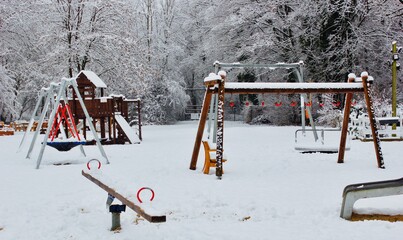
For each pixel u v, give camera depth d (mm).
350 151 12445
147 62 29984
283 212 5551
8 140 17891
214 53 35406
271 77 32250
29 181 8109
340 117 20344
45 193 6934
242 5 32312
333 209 5578
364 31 27547
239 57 32812
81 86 17297
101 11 28062
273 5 30234
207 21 35625
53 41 27750
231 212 5602
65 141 10641
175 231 4801
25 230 4973
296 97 30625
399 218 5137
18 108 29141
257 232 4738
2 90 27547
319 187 7145
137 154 12383
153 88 36719
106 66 28578
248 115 36031
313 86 9133
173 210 5691
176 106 39469
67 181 7988
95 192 6855
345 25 27516
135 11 29812
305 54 29656
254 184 7492
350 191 5113
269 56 31641
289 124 31500
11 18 27797
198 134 9148
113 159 11219
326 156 11406
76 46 27234
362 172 8672
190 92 45156
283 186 7285
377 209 5250
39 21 28609
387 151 12250
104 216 5445
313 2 27984
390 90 29000
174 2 41656
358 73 27969
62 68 27297
